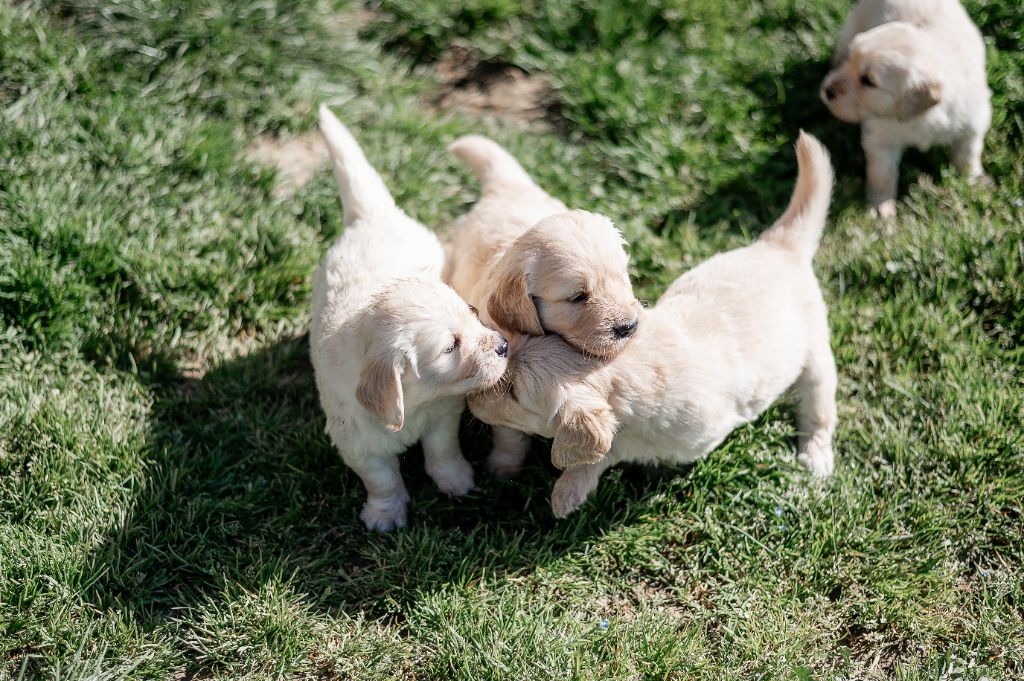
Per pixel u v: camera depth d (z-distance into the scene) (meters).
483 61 5.81
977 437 3.93
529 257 3.54
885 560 3.62
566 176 5.07
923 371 4.27
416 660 3.43
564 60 5.59
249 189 4.98
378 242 3.88
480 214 4.17
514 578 3.64
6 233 4.38
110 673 3.27
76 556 3.54
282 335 4.50
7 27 5.11
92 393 4.11
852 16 5.32
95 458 3.83
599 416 3.22
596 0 5.76
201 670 3.40
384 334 3.23
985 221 4.63
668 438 3.53
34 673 3.31
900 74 4.64
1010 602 3.56
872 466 3.96
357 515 3.86
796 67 5.55
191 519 3.73
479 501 3.91
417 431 3.65
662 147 5.18
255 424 4.13
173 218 4.77
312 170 5.19
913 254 4.55
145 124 5.00
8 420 3.90
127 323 4.38
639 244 4.76
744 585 3.62
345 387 3.48
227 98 5.27
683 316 3.64
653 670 3.34
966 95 4.77
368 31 5.82
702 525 3.75
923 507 3.76
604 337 3.39
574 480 3.54
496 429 3.88
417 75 5.74
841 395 4.21
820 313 3.87
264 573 3.61
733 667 3.36
